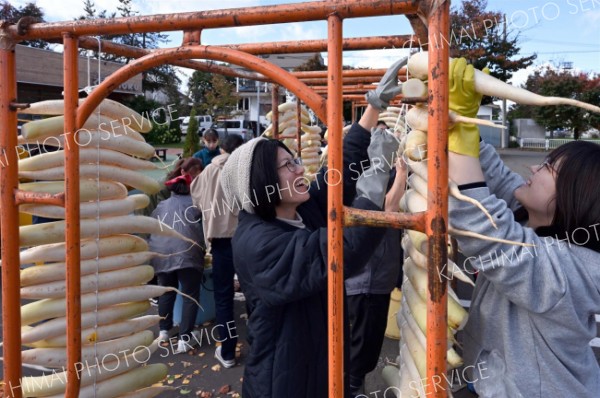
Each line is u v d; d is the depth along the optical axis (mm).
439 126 1150
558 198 1483
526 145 30078
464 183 1388
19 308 1841
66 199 1632
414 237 1639
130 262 2254
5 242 1794
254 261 1693
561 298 1371
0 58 1722
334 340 1261
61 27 1584
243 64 1357
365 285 2971
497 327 1573
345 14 1211
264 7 1295
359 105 6891
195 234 4172
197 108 36688
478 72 1333
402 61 1633
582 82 26172
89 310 2137
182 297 4352
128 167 2299
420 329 1748
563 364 1484
